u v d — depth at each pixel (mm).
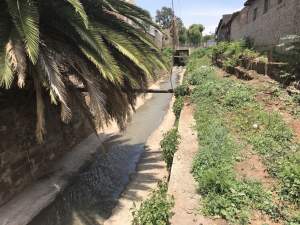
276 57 14430
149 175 10234
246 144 8312
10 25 6660
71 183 9711
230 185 6309
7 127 8055
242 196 6082
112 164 11328
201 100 13422
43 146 9578
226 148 8055
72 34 7562
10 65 5969
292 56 12336
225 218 5684
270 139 8289
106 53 7164
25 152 8695
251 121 9680
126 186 9609
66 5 7379
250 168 7184
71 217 8047
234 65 20125
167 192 6684
